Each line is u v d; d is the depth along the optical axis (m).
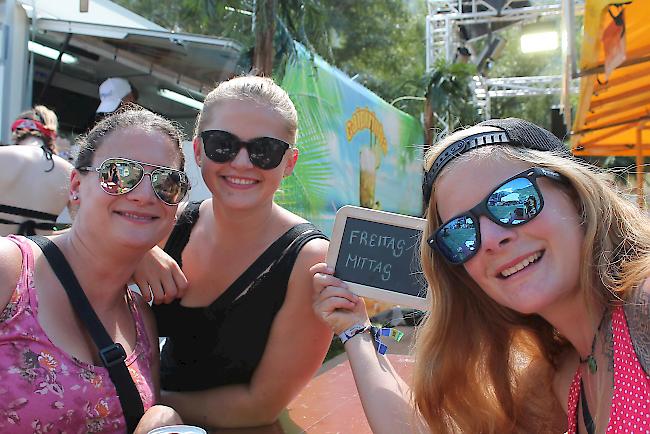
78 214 1.79
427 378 1.72
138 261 1.87
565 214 1.42
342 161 6.68
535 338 1.80
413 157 9.62
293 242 2.12
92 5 7.15
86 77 7.86
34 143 3.46
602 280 1.38
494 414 1.78
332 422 2.22
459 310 1.73
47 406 1.55
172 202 1.80
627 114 7.23
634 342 1.27
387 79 22.72
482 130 1.55
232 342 2.16
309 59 6.12
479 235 1.45
